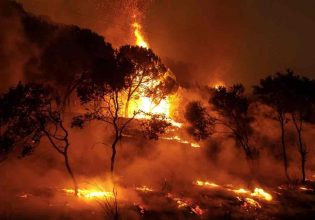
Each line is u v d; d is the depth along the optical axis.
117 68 22.77
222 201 24.22
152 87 26.81
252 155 34.03
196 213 21.50
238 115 32.88
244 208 23.73
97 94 22.83
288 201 26.52
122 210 19.44
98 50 31.52
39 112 20.33
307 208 25.48
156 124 24.47
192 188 26.27
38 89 20.08
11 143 19.47
